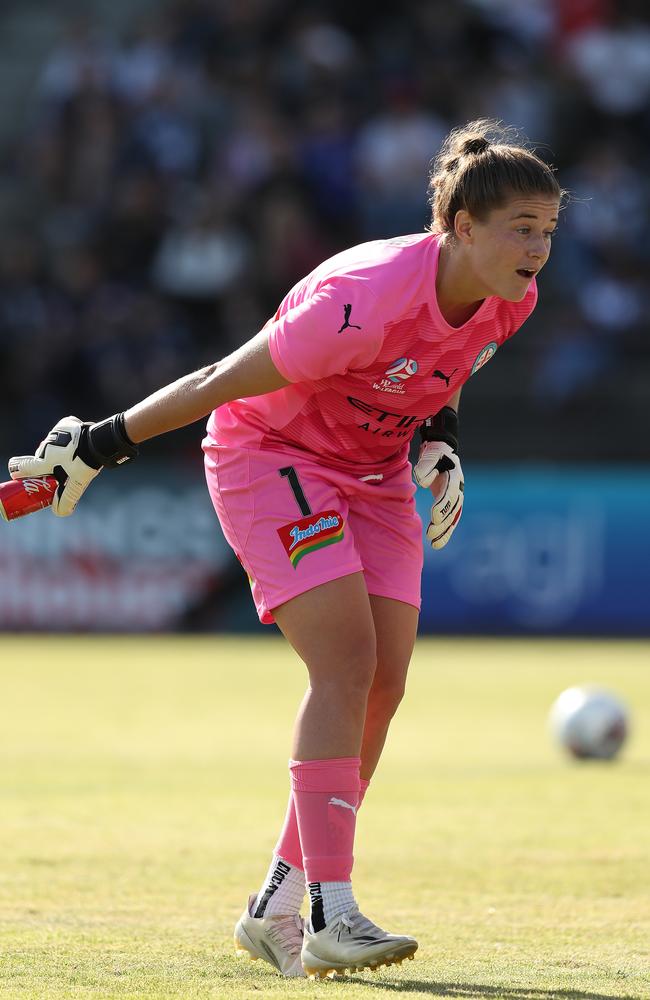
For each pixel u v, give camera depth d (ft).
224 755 86.79
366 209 193.57
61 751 87.76
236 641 160.56
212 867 53.57
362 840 59.26
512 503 165.48
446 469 42.80
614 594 163.43
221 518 41.24
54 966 38.70
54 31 240.12
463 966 39.47
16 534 166.91
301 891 40.34
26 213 211.00
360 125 201.36
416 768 81.41
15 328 187.01
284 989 36.35
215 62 208.85
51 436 41.29
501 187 37.09
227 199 192.24
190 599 165.78
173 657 144.97
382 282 37.60
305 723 38.55
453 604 165.78
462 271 38.09
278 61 208.33
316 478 40.22
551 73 211.41
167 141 197.47
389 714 41.70
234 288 187.32
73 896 48.26
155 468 168.25
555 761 84.69
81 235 194.70
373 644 39.14
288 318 37.73
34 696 115.85
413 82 203.31
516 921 45.14
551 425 191.21
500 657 146.41
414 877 51.83
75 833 60.49
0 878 51.06
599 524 163.84
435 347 38.88
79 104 206.28
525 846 57.88
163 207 193.57
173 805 68.13
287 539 39.42
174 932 43.42
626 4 212.64
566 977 38.01
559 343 190.08
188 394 39.11
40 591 167.02
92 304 186.09
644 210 200.75
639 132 206.28
